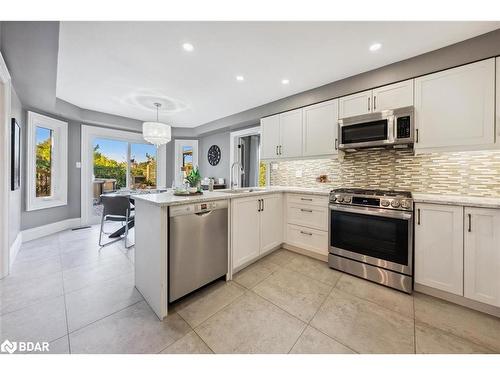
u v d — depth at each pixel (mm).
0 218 2070
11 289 1869
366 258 2092
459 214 1654
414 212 1860
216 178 5117
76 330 1383
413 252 1871
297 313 1584
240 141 4828
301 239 2682
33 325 1421
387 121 2137
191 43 1864
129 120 4359
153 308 1599
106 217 3184
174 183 5402
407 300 1759
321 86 2666
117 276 2139
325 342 1309
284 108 3086
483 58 1729
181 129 5141
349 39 1799
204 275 1828
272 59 2111
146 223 1713
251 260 2395
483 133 1734
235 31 1707
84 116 3820
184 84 2695
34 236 3354
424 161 2246
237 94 2992
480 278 1582
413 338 1342
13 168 2508
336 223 2299
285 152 3066
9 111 2127
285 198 2848
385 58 2070
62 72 2404
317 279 2105
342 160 2670
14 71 2205
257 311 1604
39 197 3557
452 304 1700
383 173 2516
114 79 2568
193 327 1429
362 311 1611
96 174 4484
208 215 1840
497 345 1285
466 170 2018
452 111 1856
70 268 2311
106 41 1831
